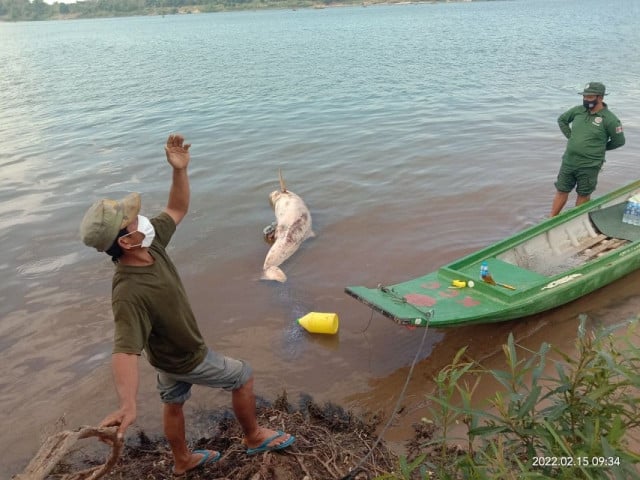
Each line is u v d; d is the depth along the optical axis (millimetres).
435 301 5293
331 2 198500
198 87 22516
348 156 11695
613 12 63938
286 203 8430
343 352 5555
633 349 2818
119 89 23047
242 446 4016
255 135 13969
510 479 2459
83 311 6500
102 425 2615
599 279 5895
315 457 3850
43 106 19906
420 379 5082
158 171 11359
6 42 74375
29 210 9617
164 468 3965
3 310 6605
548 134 12531
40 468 2361
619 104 14898
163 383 3432
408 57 29281
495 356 5273
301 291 6711
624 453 2297
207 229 8516
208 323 6145
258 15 142000
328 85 21422
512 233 7859
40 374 5449
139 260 2967
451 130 13344
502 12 81812
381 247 7676
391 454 4086
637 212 7277
